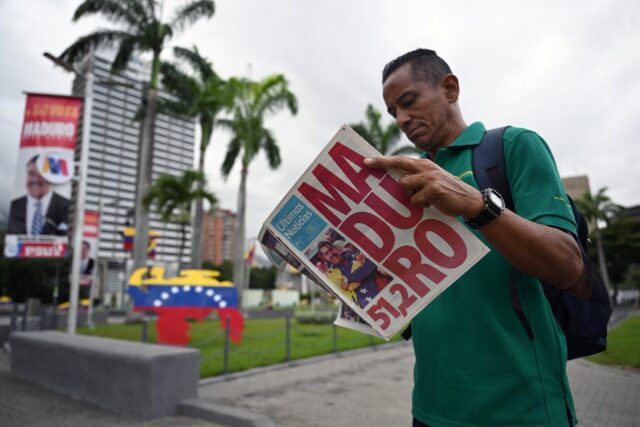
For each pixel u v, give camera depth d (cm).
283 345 1038
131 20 1791
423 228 106
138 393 444
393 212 109
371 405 530
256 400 552
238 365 764
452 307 122
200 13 1841
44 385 579
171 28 1862
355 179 113
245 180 1936
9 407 480
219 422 423
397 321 107
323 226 117
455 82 144
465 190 98
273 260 154
